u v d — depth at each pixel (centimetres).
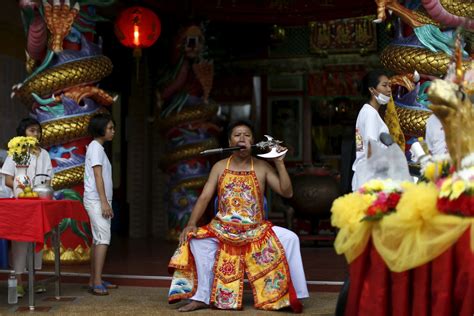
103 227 607
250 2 1153
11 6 952
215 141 1156
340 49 1338
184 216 1130
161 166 1173
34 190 567
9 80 948
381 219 345
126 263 813
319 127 1371
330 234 1138
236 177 554
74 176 801
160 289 640
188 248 541
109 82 1262
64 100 797
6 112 938
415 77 634
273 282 530
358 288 357
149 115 1295
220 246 542
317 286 641
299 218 1109
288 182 550
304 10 1154
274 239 537
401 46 692
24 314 515
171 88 1131
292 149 1368
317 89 1350
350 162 543
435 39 666
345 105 1355
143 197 1291
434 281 329
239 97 1374
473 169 326
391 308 346
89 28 827
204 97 1130
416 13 675
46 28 793
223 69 1380
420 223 331
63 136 795
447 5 638
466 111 337
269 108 1376
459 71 350
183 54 1120
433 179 357
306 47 1353
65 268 755
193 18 1119
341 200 369
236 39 1366
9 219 506
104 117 617
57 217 538
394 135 524
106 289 609
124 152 1299
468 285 317
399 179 394
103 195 602
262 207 554
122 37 914
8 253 748
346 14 1135
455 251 326
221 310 529
